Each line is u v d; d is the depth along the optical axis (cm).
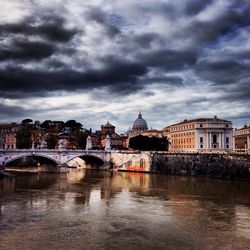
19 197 7244
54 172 14350
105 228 4788
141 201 6875
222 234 4531
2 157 12431
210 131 19912
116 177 12244
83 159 17225
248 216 5531
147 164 14888
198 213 5741
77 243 4153
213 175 12375
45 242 4184
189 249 3978
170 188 8975
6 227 4803
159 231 4659
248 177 10981
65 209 6019
